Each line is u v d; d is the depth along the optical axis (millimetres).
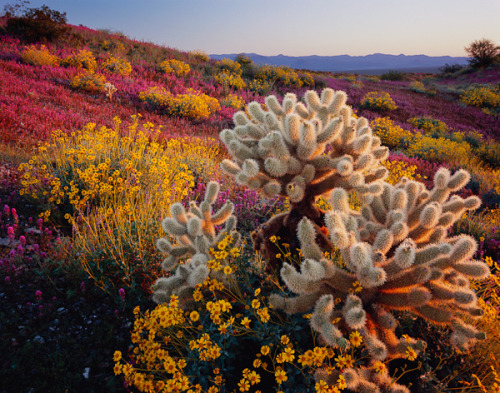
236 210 5793
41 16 20844
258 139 3262
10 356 2814
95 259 3734
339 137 3043
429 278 2439
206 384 2436
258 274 3510
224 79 22797
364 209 3188
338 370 2289
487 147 16344
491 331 2908
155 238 4027
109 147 6801
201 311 2977
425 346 2502
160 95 14711
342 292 2549
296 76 27188
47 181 5645
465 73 48188
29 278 3709
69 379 2693
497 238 6008
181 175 5316
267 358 2697
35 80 14234
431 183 9648
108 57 20953
